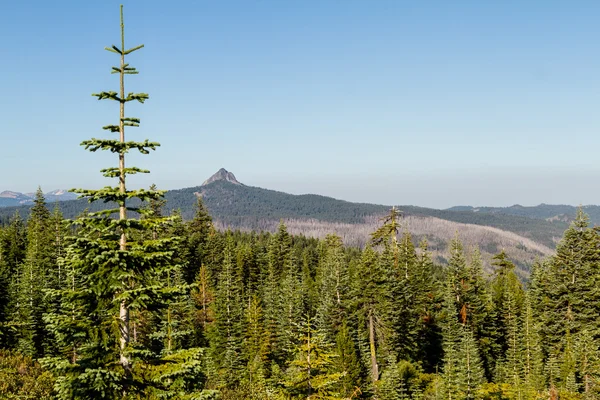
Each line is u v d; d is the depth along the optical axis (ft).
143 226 38.40
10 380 82.94
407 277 186.29
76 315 38.09
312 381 76.43
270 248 310.86
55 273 162.61
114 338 37.42
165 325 69.51
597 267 166.61
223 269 242.37
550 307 175.32
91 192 36.29
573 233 172.24
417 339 173.06
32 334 137.80
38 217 277.03
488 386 153.07
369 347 159.84
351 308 159.12
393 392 129.80
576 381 146.51
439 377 152.87
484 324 186.70
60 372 35.19
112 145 36.78
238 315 187.21
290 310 188.55
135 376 37.24
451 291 184.34
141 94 37.60
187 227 297.53
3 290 160.45
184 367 37.58
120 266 37.27
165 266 39.32
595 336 156.56
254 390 114.01
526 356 161.17
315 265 346.54
